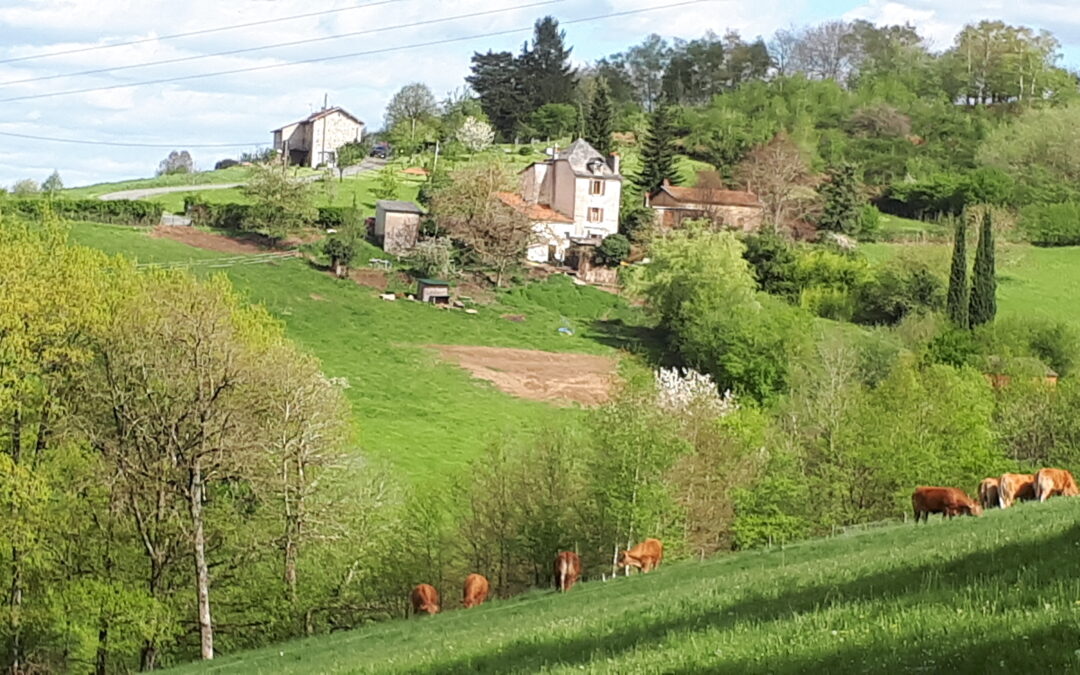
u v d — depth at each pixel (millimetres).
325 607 51625
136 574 49719
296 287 120250
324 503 51875
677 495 61750
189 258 124250
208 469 47562
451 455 81188
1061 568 19938
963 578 21578
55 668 51938
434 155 198500
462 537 59750
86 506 47094
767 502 62000
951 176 197125
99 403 48875
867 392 80500
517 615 38031
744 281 119000
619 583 43844
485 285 132750
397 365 104375
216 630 50281
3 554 46156
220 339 47656
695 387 84250
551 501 59062
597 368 111625
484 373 105688
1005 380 98438
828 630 18281
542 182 165250
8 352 46531
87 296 48375
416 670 24375
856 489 65750
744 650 18109
